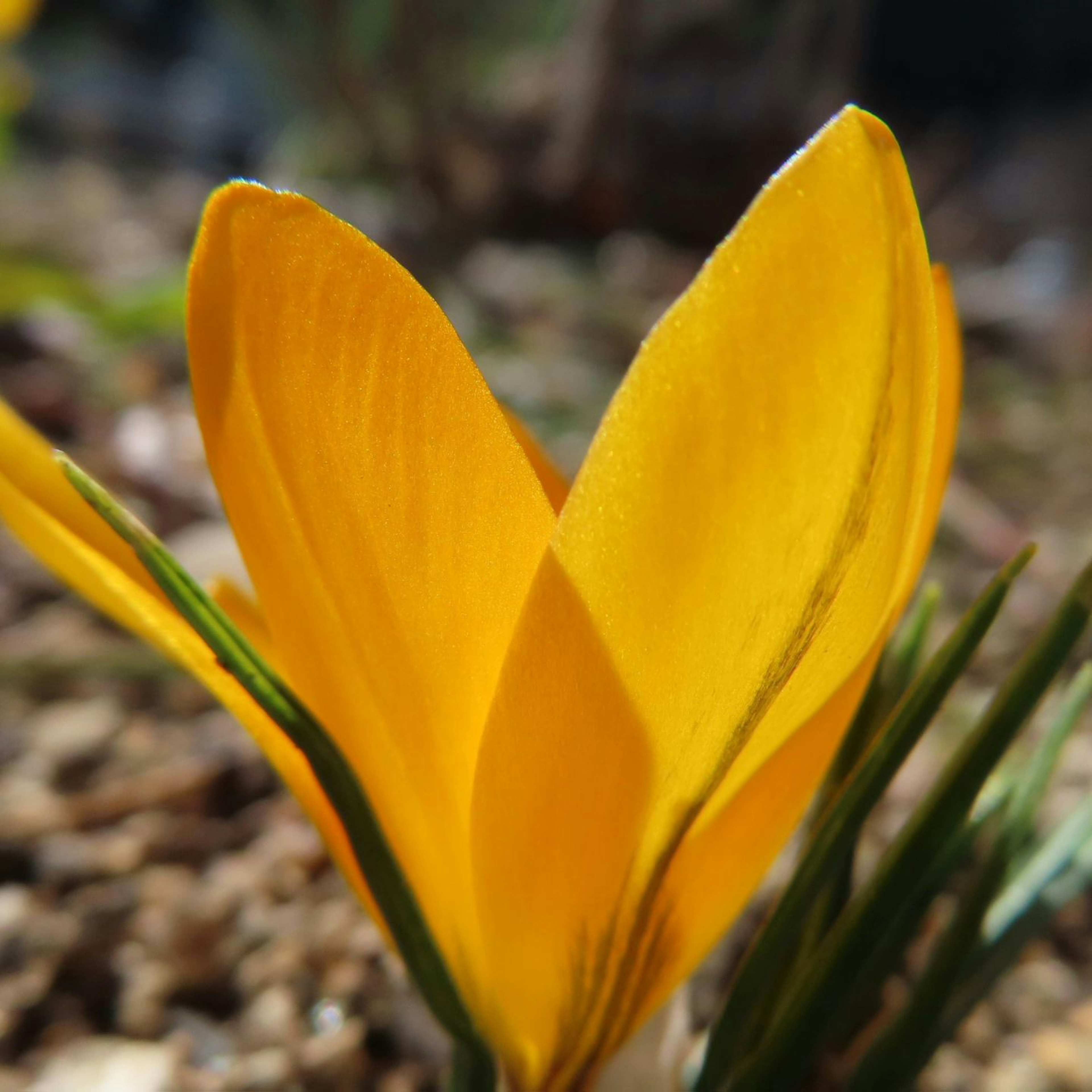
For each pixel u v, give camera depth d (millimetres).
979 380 698
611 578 100
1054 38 1412
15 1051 186
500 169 915
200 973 195
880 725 128
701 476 98
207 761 257
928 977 124
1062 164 1175
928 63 1462
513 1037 116
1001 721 114
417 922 111
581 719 103
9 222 806
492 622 105
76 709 288
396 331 101
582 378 587
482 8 968
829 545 100
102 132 1248
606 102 910
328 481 103
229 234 102
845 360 96
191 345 104
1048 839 142
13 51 1336
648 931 112
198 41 1399
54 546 110
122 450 387
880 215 95
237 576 301
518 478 103
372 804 110
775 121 917
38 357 496
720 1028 119
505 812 106
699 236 957
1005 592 113
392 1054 186
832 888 128
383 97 882
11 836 229
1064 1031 196
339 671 108
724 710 104
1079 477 528
